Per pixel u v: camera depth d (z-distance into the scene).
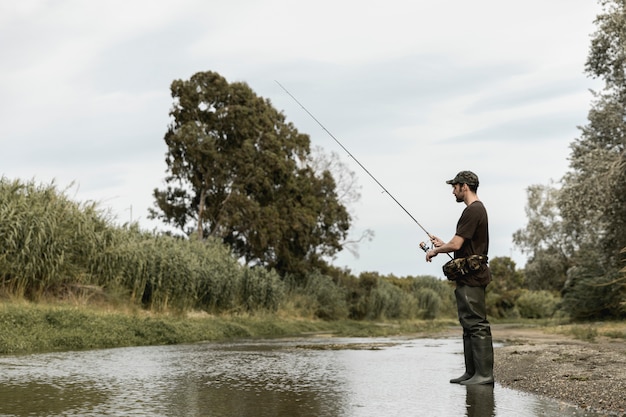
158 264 17.05
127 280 16.36
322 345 11.52
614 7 23.66
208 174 32.81
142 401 4.10
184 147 32.72
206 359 7.77
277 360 7.65
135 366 6.70
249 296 22.55
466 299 5.15
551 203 40.69
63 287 14.62
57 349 9.73
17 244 13.20
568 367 6.08
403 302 38.59
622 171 22.45
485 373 5.05
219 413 3.64
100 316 12.70
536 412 3.66
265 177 33.28
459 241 5.25
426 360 7.68
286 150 35.81
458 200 5.62
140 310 15.90
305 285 32.78
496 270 64.81
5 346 8.98
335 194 39.22
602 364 6.39
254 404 4.00
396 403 4.03
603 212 22.91
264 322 19.89
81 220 15.68
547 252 41.00
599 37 24.02
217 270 21.08
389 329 21.42
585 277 25.45
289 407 3.88
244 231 33.06
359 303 35.66
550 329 19.50
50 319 11.22
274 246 32.50
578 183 23.52
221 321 17.33
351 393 4.52
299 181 35.75
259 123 34.81
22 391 4.57
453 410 3.75
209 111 34.34
